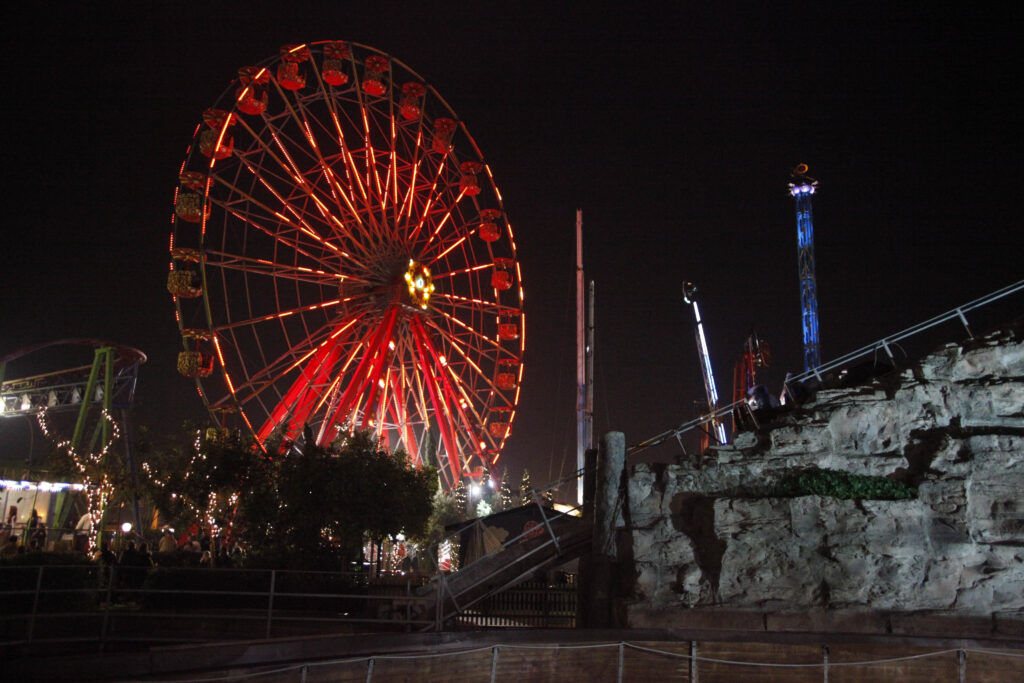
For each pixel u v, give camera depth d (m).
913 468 21.53
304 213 50.59
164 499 31.12
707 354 54.84
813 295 68.25
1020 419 21.75
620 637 18.12
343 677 15.44
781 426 22.81
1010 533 19.70
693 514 21.34
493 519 36.25
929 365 22.89
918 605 18.92
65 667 13.41
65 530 41.34
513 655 17.36
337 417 48.16
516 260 59.56
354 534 27.59
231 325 46.16
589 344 47.28
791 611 18.86
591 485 25.16
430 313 55.47
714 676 17.83
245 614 21.11
